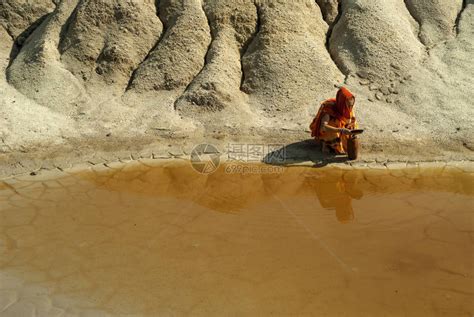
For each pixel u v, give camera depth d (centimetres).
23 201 445
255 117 603
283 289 327
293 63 649
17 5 754
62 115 604
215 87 616
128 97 632
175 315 302
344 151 539
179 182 488
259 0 700
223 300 316
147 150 546
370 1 718
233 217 423
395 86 638
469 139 548
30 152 529
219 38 677
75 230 400
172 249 374
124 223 412
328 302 314
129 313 304
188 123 591
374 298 317
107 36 679
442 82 639
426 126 575
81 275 343
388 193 463
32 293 324
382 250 371
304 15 707
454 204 440
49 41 680
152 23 696
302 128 581
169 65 651
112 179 490
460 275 340
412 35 714
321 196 461
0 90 627
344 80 652
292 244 380
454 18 752
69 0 720
